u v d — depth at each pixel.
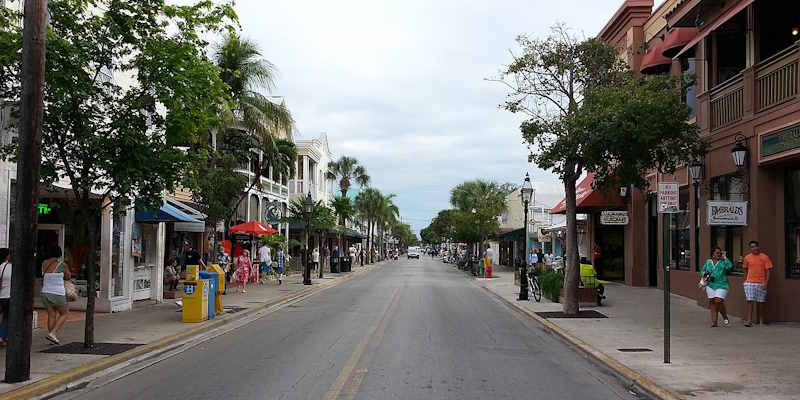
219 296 17.94
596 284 20.39
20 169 9.22
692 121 20.97
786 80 14.81
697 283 20.58
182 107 11.98
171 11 11.95
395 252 120.56
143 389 9.14
